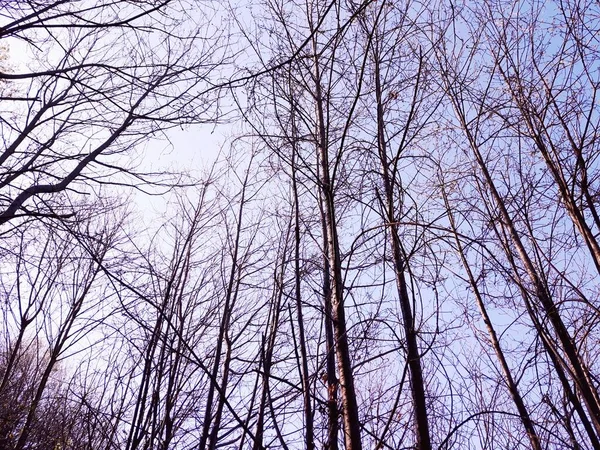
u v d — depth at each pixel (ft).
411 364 10.47
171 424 14.38
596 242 13.76
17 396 23.26
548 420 13.51
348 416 9.41
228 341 13.85
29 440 19.17
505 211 16.05
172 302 16.63
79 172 15.06
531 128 16.14
